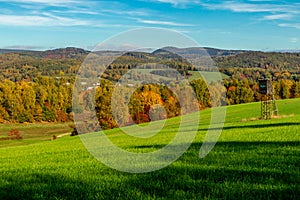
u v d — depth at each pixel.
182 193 7.18
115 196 7.39
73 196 7.60
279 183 7.70
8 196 7.94
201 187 7.69
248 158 11.44
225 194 6.95
